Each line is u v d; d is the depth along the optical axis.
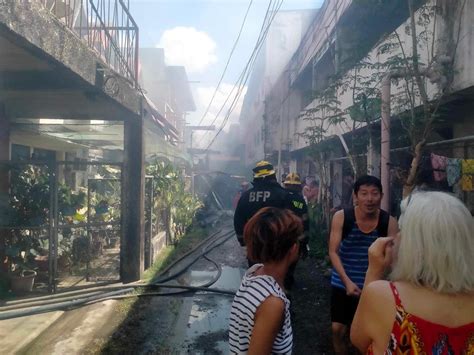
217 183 25.92
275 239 1.98
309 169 15.58
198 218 15.49
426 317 1.48
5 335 4.94
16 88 5.62
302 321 5.39
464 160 4.65
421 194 1.66
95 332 5.08
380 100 6.32
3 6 3.27
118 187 11.25
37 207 6.70
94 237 9.38
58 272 7.78
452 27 5.42
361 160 8.16
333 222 3.51
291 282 4.95
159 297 6.55
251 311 1.89
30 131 8.23
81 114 7.36
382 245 1.88
